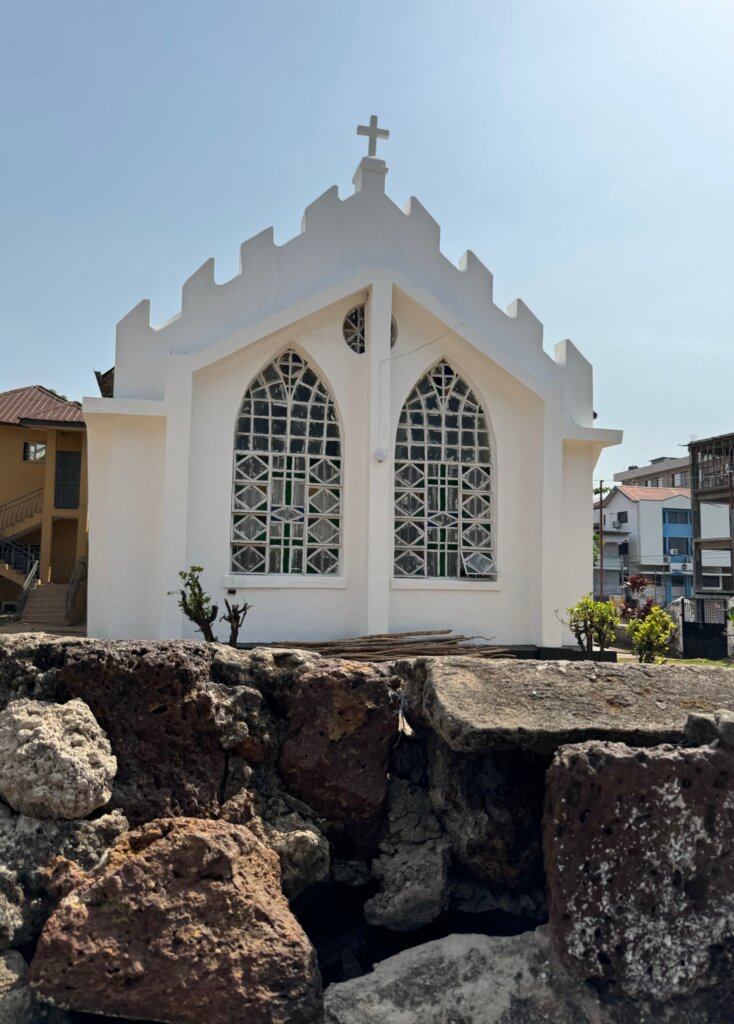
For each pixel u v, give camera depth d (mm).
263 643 12203
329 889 4645
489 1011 3641
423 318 13398
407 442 13438
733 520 38906
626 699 4590
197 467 12375
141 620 12031
